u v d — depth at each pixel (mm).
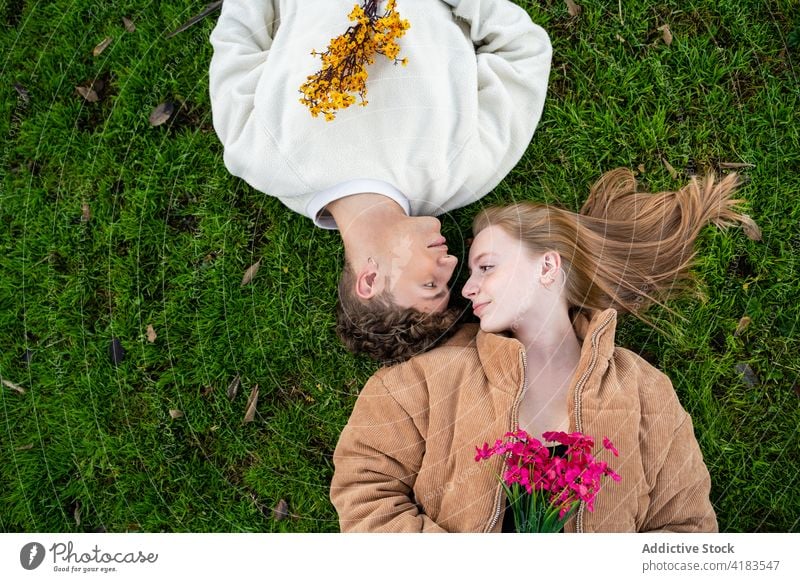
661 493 1211
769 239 1350
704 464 1265
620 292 1321
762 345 1350
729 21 1364
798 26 1347
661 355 1355
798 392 1338
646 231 1334
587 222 1322
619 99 1373
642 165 1368
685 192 1338
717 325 1354
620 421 1196
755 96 1362
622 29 1367
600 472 1097
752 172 1354
